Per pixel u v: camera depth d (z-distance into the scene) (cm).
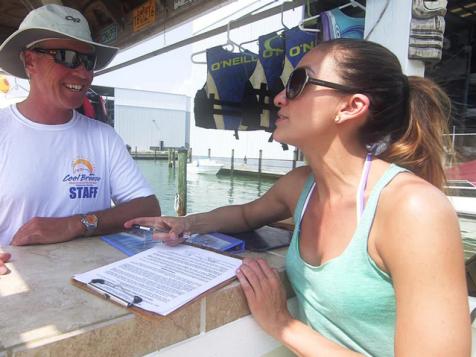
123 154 203
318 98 102
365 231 93
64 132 185
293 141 109
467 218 856
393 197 89
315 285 104
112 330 75
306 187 123
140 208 174
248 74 352
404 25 166
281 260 127
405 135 112
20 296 86
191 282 97
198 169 2092
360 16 248
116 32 485
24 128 177
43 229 134
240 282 102
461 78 1169
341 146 104
